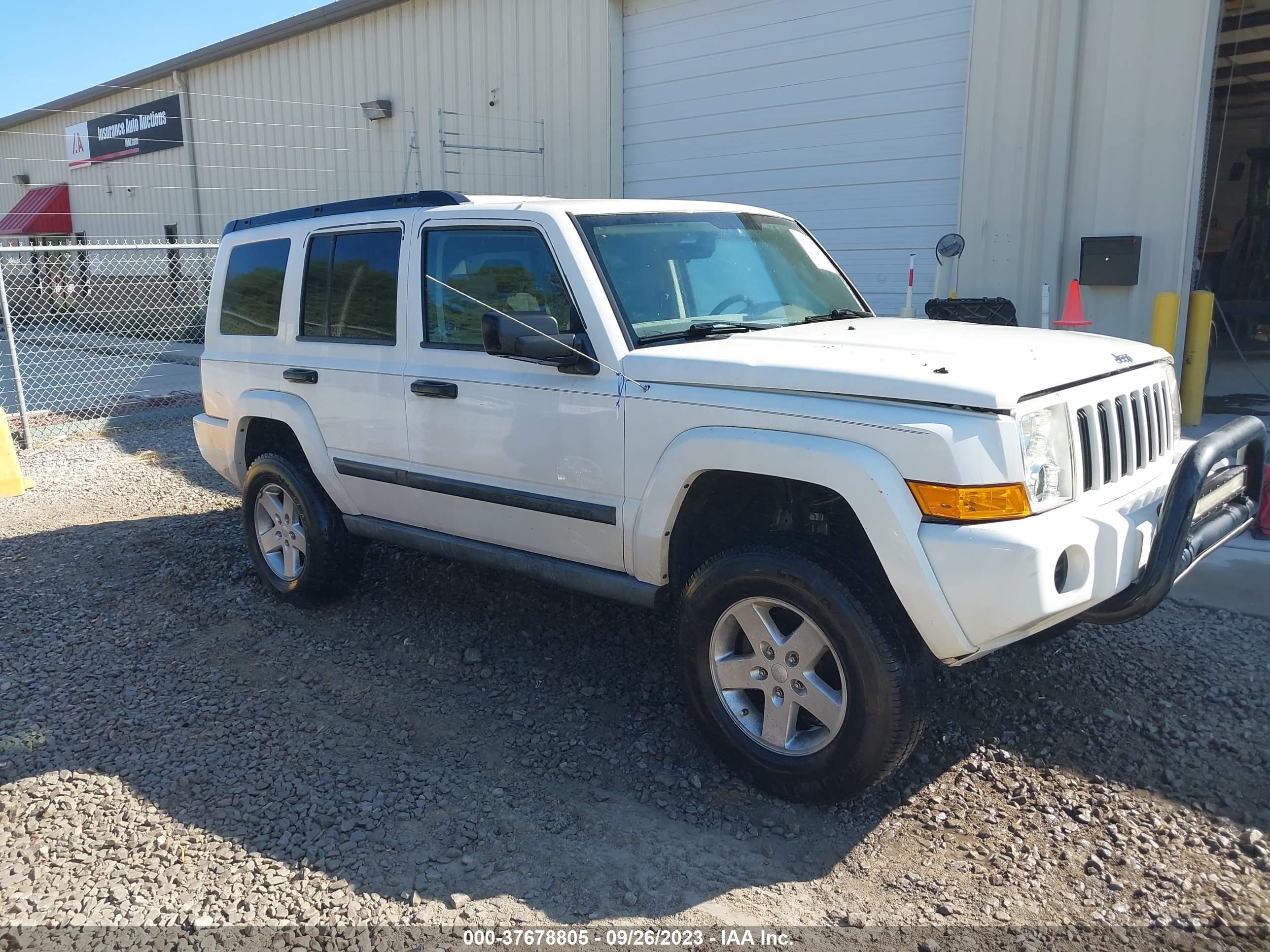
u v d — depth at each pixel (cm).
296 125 1733
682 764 364
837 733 319
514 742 381
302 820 332
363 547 522
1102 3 809
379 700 417
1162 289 820
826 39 992
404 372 441
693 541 375
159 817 336
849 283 493
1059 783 344
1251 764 352
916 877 299
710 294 413
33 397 1309
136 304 2169
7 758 375
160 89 2075
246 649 472
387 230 458
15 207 2609
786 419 321
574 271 381
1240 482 375
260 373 520
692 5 1102
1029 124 855
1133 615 331
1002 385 294
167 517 711
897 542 298
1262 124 1348
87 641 485
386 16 1497
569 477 385
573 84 1232
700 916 284
